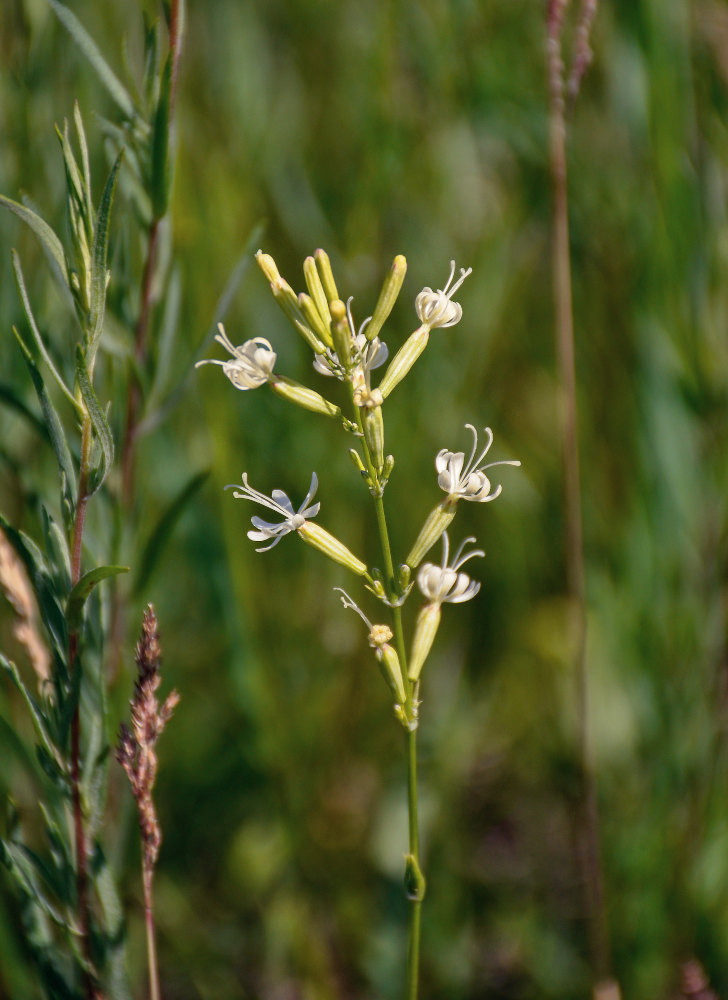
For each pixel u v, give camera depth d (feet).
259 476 1.74
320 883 1.66
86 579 1.22
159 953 1.63
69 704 1.27
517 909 1.70
